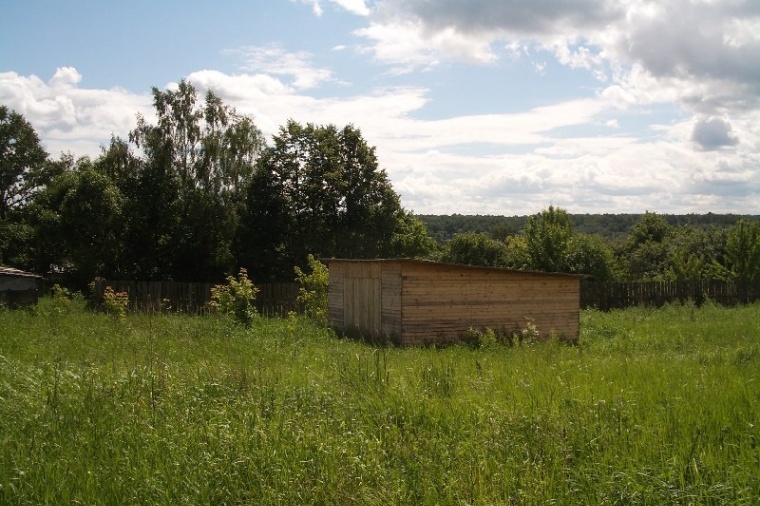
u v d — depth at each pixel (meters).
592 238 41.88
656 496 5.81
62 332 18.56
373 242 51.97
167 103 47.28
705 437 7.24
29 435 7.55
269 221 47.88
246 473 6.33
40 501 5.91
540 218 50.88
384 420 8.30
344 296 24.69
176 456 6.80
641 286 39.25
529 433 7.59
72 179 47.00
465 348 19.39
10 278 31.97
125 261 45.91
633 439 7.25
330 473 6.37
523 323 23.09
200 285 35.78
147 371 10.66
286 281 47.75
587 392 9.68
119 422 8.04
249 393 9.20
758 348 16.30
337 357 14.46
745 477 6.16
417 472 6.41
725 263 50.25
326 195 49.91
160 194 46.16
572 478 6.27
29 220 52.09
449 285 21.95
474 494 5.98
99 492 6.04
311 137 50.28
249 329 20.95
